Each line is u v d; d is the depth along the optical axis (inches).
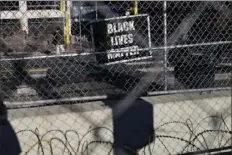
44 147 166.2
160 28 231.9
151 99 190.5
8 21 231.1
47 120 166.4
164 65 217.8
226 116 197.9
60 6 240.4
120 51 201.9
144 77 226.2
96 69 260.1
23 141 163.5
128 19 219.9
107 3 237.9
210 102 194.4
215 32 240.5
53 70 262.2
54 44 249.0
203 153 192.4
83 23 239.6
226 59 237.1
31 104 180.1
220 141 196.1
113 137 176.9
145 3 229.6
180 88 220.1
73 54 205.9
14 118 162.2
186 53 238.4
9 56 242.2
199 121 192.5
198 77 234.4
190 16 239.5
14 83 243.1
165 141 185.8
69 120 169.6
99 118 174.4
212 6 238.4
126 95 201.6
